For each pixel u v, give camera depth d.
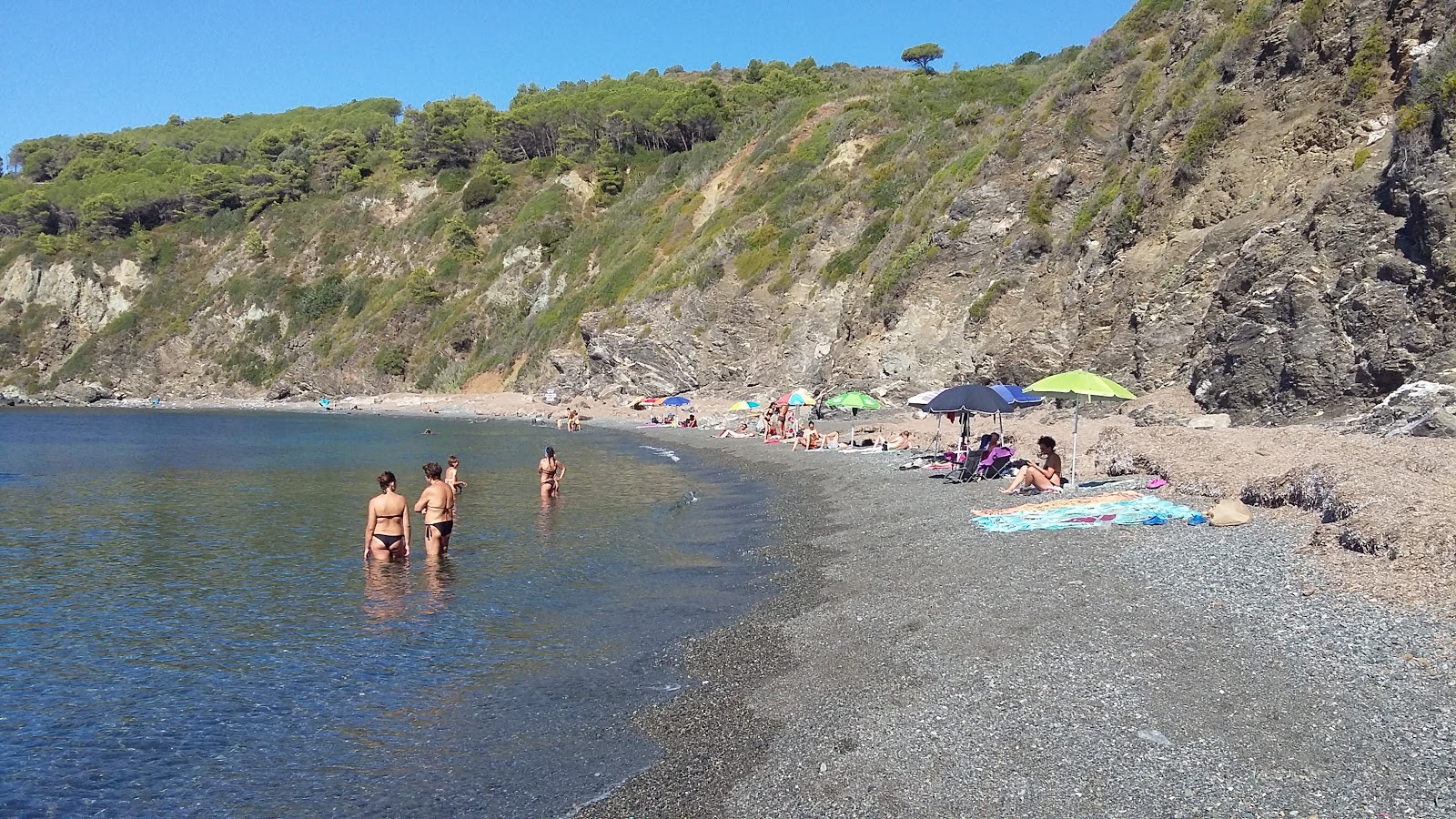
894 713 7.64
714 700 8.52
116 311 104.88
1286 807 5.66
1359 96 30.36
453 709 8.61
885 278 47.91
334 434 49.66
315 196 110.81
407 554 15.64
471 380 80.50
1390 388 22.81
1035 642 8.93
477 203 98.50
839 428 38.75
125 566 15.23
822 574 13.53
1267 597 9.65
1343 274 24.97
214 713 8.65
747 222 66.38
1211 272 30.55
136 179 119.75
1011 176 45.97
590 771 7.18
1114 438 21.42
